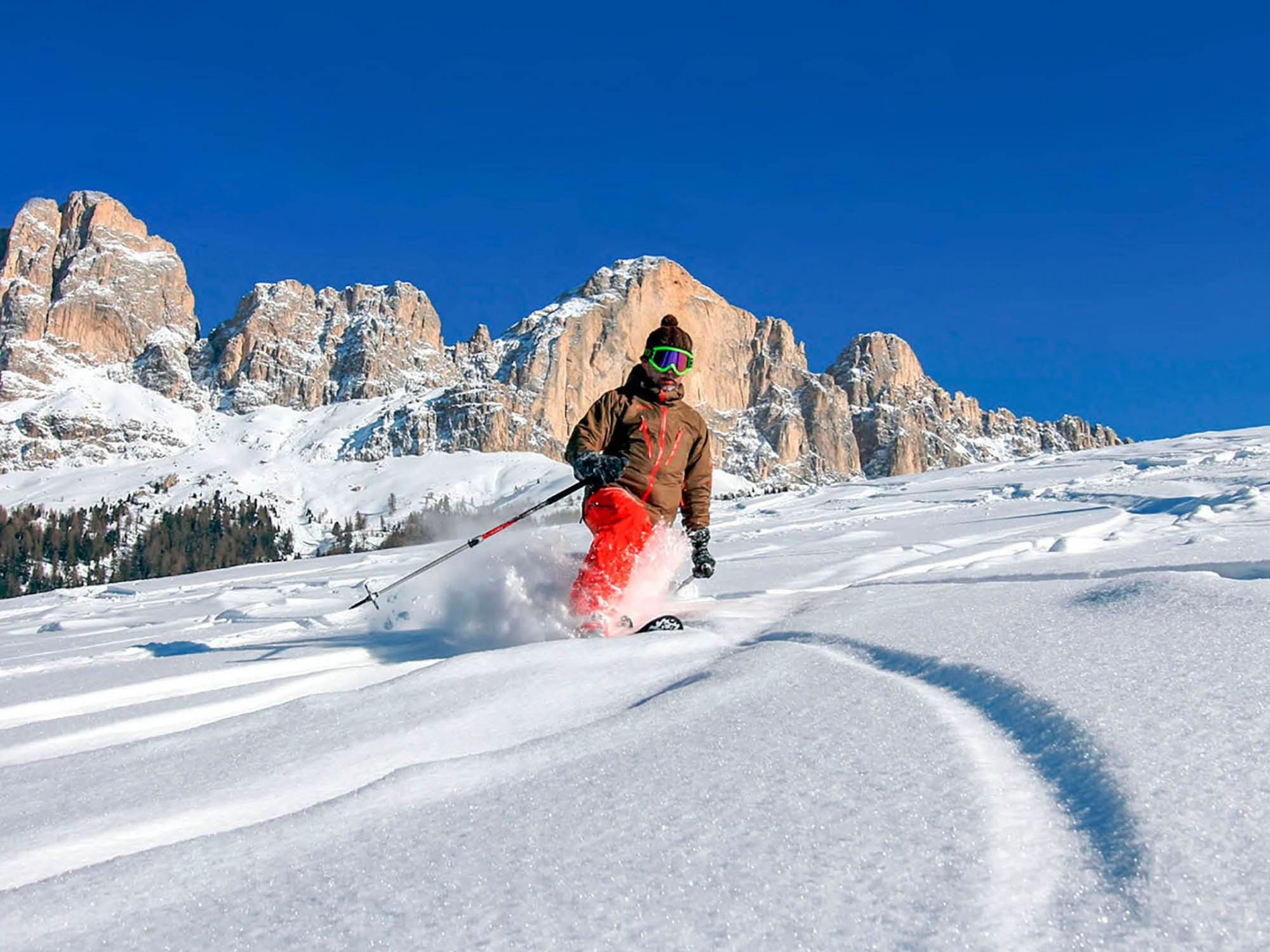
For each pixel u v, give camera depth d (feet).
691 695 8.18
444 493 515.09
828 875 4.33
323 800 6.83
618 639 11.48
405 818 5.71
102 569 417.49
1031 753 5.78
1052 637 8.68
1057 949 3.59
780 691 8.05
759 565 23.03
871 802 5.15
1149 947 3.54
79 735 9.64
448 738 8.09
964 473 66.33
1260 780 4.78
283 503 533.14
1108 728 5.72
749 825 4.99
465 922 4.22
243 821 6.49
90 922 4.58
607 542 14.46
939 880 4.19
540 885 4.50
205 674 12.88
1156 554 15.64
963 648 8.60
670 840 4.90
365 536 458.09
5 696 12.28
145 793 7.09
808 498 65.62
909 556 22.30
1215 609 8.95
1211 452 53.62
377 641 15.30
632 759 6.47
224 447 635.25
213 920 4.51
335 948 4.10
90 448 614.34
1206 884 3.88
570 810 5.51
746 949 3.78
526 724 8.43
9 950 4.35
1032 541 20.99
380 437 615.98
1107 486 41.19
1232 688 6.29
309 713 9.21
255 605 26.35
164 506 517.96
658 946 3.86
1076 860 4.29
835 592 16.15
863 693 7.64
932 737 6.25
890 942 3.74
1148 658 7.36
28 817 6.73
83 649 19.22
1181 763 5.08
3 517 444.14
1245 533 18.25
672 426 15.58
